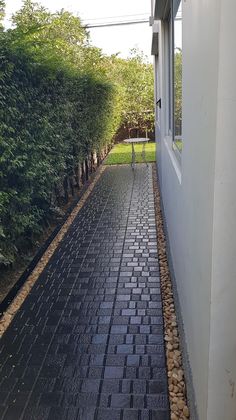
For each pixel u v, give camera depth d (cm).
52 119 479
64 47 1032
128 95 1473
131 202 640
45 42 398
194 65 160
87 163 842
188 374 203
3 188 336
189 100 182
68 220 555
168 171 388
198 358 164
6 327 280
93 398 209
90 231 499
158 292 324
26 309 305
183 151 218
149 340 258
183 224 227
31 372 231
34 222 407
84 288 337
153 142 1451
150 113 1480
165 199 457
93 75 799
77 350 250
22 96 356
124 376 224
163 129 494
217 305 128
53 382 222
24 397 212
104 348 251
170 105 386
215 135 114
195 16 155
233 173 115
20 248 402
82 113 695
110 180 835
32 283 352
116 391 213
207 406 141
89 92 771
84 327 276
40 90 423
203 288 146
